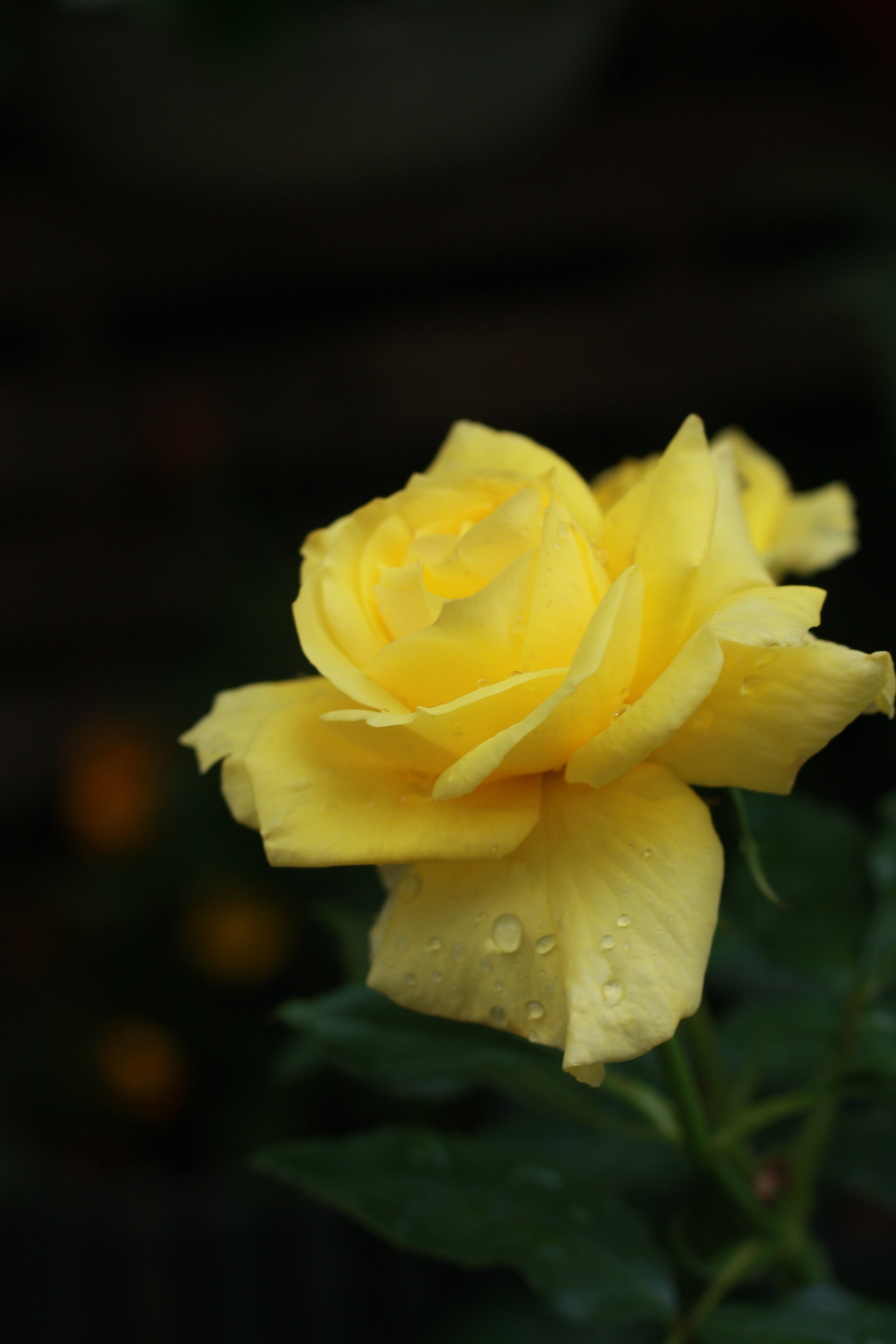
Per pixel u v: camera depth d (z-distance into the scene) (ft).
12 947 4.31
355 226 4.23
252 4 3.22
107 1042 3.22
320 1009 1.71
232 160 3.68
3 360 4.42
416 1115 2.89
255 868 3.30
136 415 4.50
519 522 1.50
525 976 1.47
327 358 4.40
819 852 1.75
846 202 3.92
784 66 4.14
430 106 3.53
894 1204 1.78
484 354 4.34
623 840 1.49
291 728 1.54
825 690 1.48
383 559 1.56
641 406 4.34
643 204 4.19
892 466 3.83
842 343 4.22
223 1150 3.04
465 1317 2.40
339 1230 2.81
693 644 1.46
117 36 3.27
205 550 4.15
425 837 1.47
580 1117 1.71
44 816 4.69
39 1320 2.93
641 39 4.10
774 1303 1.61
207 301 4.42
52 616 4.65
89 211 4.24
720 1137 1.65
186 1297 2.83
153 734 3.69
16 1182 2.95
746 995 1.98
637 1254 1.65
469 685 1.50
